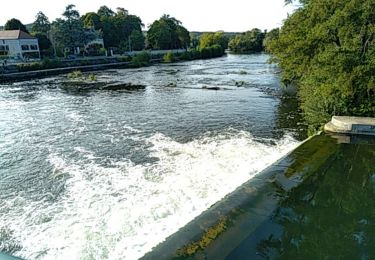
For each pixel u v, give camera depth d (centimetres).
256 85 3625
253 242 696
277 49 2245
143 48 9988
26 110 2525
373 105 1596
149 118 2202
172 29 10419
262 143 1630
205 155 1468
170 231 881
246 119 2112
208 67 6119
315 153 1243
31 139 1792
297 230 751
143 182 1210
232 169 1291
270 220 785
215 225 758
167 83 3941
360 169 1102
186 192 1109
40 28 9088
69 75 5053
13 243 891
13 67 5050
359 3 1545
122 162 1425
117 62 7019
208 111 2362
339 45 1789
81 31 8019
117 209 1025
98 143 1700
